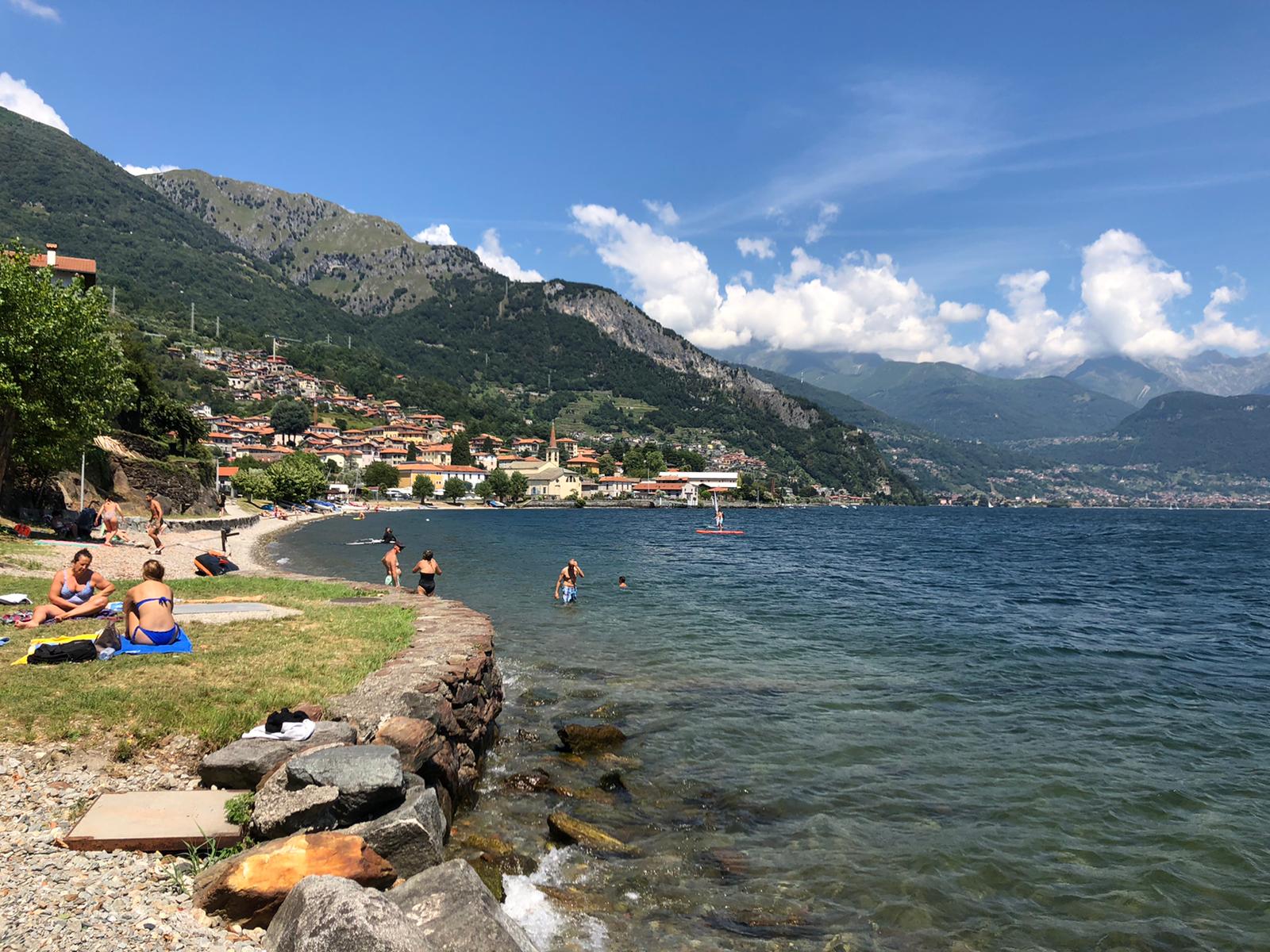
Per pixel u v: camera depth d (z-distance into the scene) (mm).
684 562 57281
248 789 7977
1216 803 11664
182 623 15266
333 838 6594
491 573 44000
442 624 16484
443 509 193500
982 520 181375
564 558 56812
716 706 16406
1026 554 72000
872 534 113125
